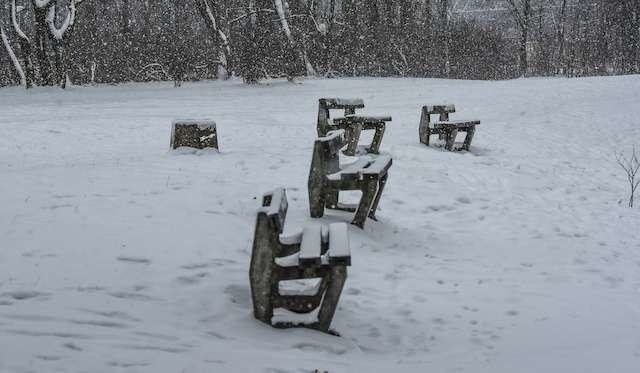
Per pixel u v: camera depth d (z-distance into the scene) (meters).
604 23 67.56
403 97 25.19
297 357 3.67
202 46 46.28
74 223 5.95
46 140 12.95
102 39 45.50
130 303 4.27
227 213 6.77
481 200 8.76
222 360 3.47
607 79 30.41
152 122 16.53
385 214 7.77
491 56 65.50
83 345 3.49
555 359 3.86
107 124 15.92
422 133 12.98
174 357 3.44
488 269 6.00
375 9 54.44
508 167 11.37
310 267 4.18
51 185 7.57
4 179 7.85
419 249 6.55
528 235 7.29
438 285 5.44
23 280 4.51
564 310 4.91
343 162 10.39
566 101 22.06
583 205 8.86
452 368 3.71
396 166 10.61
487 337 4.33
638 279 5.85
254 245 4.20
